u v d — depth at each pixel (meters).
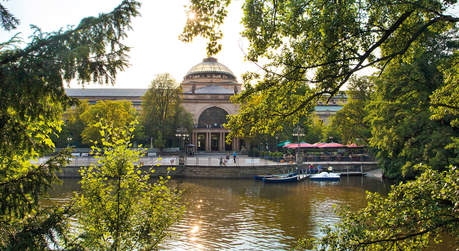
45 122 6.75
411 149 24.77
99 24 5.29
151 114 70.94
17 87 4.51
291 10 7.73
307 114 8.85
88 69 5.09
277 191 31.56
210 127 91.94
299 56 8.21
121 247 8.78
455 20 6.67
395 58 8.59
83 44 5.11
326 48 7.90
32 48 4.83
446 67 11.23
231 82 107.94
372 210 7.51
